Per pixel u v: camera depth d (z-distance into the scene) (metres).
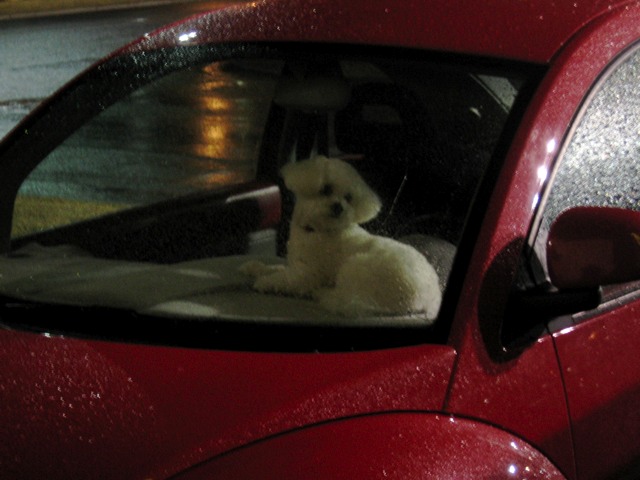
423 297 1.92
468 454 1.71
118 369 1.75
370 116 2.29
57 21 20.30
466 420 1.79
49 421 1.65
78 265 2.23
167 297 2.03
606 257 1.90
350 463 1.61
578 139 2.15
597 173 2.22
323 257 2.04
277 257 2.21
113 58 2.66
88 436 1.62
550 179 2.05
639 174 2.39
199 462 1.58
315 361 1.78
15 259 2.30
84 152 2.58
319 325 1.89
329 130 2.35
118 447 1.60
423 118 2.21
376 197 2.13
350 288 1.98
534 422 1.91
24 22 20.27
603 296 2.19
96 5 23.16
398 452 1.65
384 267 1.98
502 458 1.77
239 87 2.48
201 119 2.58
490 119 2.10
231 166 2.57
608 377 2.11
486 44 2.23
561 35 2.24
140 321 1.93
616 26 2.33
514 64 2.16
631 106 2.38
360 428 1.67
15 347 1.85
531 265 2.01
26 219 2.45
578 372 2.04
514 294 1.95
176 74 2.52
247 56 2.42
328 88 2.33
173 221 2.45
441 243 2.01
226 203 2.46
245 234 2.34
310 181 2.10
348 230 2.07
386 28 2.35
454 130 2.14
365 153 2.24
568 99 2.12
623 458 2.19
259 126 2.54
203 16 2.67
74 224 2.43
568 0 2.40
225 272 2.16
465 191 2.04
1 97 11.24
